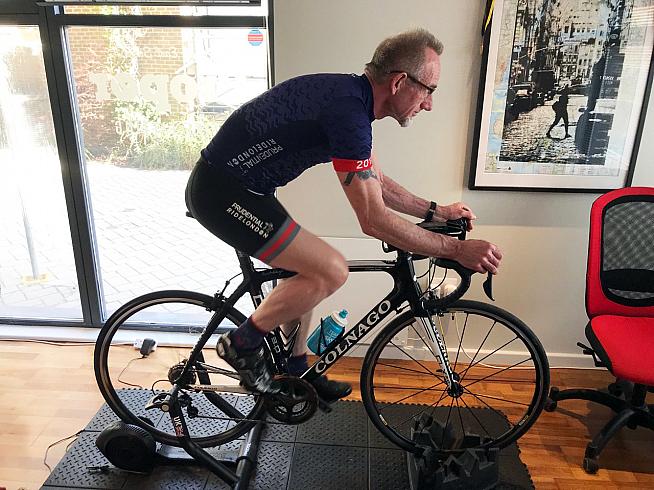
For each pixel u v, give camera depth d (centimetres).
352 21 215
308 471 189
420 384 240
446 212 177
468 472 171
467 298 250
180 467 190
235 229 148
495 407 226
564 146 222
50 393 230
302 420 177
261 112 139
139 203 270
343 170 136
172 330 275
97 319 278
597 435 195
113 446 181
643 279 202
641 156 223
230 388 173
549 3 204
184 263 298
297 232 147
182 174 262
